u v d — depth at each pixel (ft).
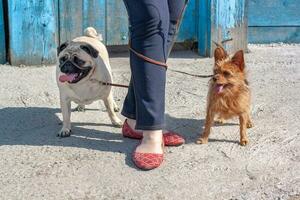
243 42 13.34
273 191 7.64
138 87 8.14
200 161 8.34
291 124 9.56
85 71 8.75
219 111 8.75
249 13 13.98
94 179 7.89
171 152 8.59
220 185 7.77
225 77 8.59
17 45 12.27
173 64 12.67
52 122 9.72
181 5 8.44
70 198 7.50
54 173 8.04
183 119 9.79
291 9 14.06
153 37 7.93
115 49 13.80
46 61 12.49
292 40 14.23
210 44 13.07
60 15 12.80
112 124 9.56
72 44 8.85
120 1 13.07
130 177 7.95
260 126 9.48
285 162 8.34
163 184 7.79
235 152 8.61
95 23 13.05
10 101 10.57
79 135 9.16
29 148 8.73
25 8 12.16
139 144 8.48
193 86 11.29
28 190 7.66
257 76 11.85
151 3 7.77
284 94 10.87
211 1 12.84
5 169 8.14
